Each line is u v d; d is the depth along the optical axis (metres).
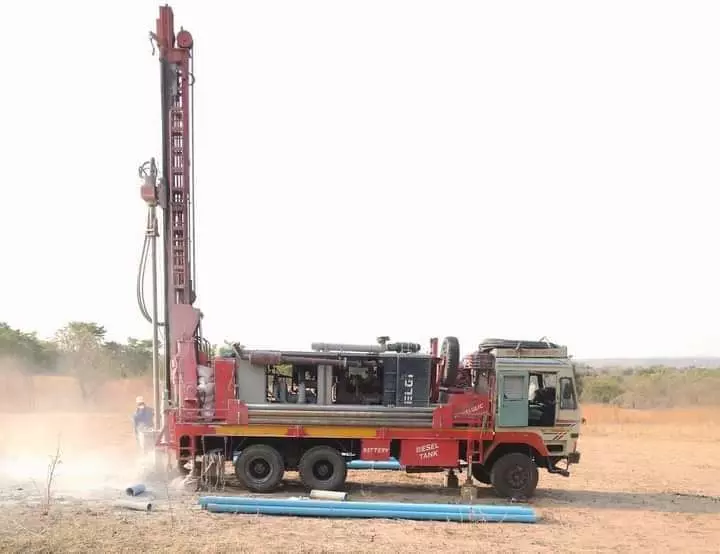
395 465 18.17
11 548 9.45
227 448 14.88
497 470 14.77
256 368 14.84
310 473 14.52
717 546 11.62
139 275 15.58
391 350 15.33
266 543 10.27
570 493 16.34
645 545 11.46
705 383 60.31
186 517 11.79
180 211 15.66
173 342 15.39
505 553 10.40
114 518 11.48
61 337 51.44
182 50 15.77
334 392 15.47
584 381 61.16
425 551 10.26
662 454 25.12
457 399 14.77
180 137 15.75
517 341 15.25
